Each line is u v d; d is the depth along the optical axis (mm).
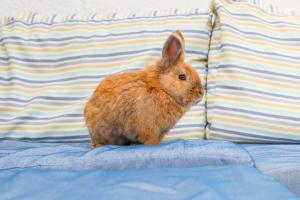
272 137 1071
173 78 932
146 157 857
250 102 1078
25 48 1195
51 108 1146
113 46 1168
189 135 1106
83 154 895
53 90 1156
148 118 936
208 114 1113
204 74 1148
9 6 1382
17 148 1014
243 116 1078
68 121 1125
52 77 1177
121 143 993
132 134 956
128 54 1160
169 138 1101
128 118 939
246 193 715
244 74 1098
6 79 1178
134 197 708
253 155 937
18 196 723
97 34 1188
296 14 1211
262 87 1088
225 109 1088
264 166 862
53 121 1124
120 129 956
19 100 1152
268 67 1101
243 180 755
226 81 1104
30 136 1122
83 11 1375
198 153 859
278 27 1151
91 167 854
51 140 1125
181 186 739
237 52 1113
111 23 1206
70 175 791
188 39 1160
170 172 795
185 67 939
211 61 1143
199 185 738
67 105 1145
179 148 886
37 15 1263
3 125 1127
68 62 1176
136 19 1206
